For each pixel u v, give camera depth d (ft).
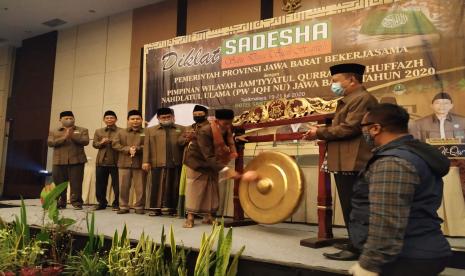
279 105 12.19
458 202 11.60
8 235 10.13
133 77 22.15
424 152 4.99
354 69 8.98
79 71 24.62
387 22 14.39
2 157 28.43
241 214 13.11
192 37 18.99
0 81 28.96
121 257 8.64
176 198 15.64
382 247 4.49
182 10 20.59
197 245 9.41
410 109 13.74
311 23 15.89
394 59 14.15
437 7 13.58
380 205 4.58
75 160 16.87
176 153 15.61
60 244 10.73
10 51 29.12
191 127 15.55
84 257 9.14
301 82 15.93
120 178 16.12
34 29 26.00
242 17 18.45
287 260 8.05
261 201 11.37
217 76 18.10
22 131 27.07
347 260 8.02
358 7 14.96
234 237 10.70
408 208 4.56
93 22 24.34
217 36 18.25
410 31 13.96
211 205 12.99
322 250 9.08
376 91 14.37
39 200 20.57
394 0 14.30
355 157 8.59
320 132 9.10
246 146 16.16
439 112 13.28
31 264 9.32
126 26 22.82
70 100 24.77
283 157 10.98
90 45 24.31
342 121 8.91
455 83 13.12
